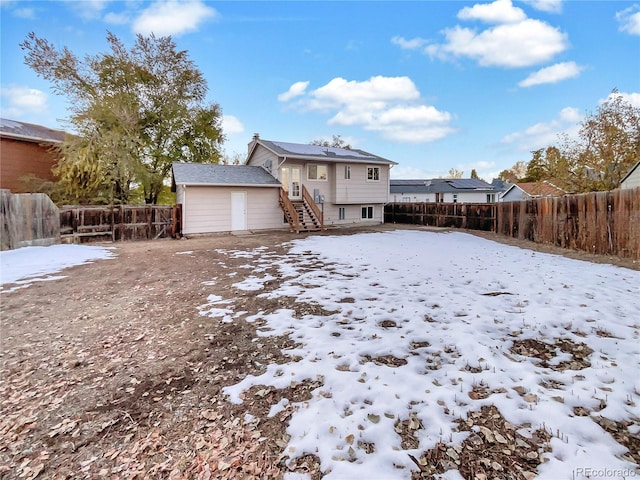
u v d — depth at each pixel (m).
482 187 36.69
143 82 18.95
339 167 18.67
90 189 14.50
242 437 2.32
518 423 2.29
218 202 15.53
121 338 4.06
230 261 8.44
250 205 16.41
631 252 7.75
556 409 2.39
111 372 3.30
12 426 2.57
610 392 2.57
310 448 2.17
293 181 17.86
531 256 8.59
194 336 4.01
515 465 1.96
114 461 2.19
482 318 4.14
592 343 3.41
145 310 4.97
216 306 4.99
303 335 3.87
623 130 15.17
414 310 4.51
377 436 2.23
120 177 15.38
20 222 10.28
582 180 16.69
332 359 3.27
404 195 38.66
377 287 5.68
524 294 5.05
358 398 2.65
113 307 5.14
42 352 3.75
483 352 3.27
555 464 1.93
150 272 7.34
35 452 2.30
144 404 2.77
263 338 3.85
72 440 2.40
